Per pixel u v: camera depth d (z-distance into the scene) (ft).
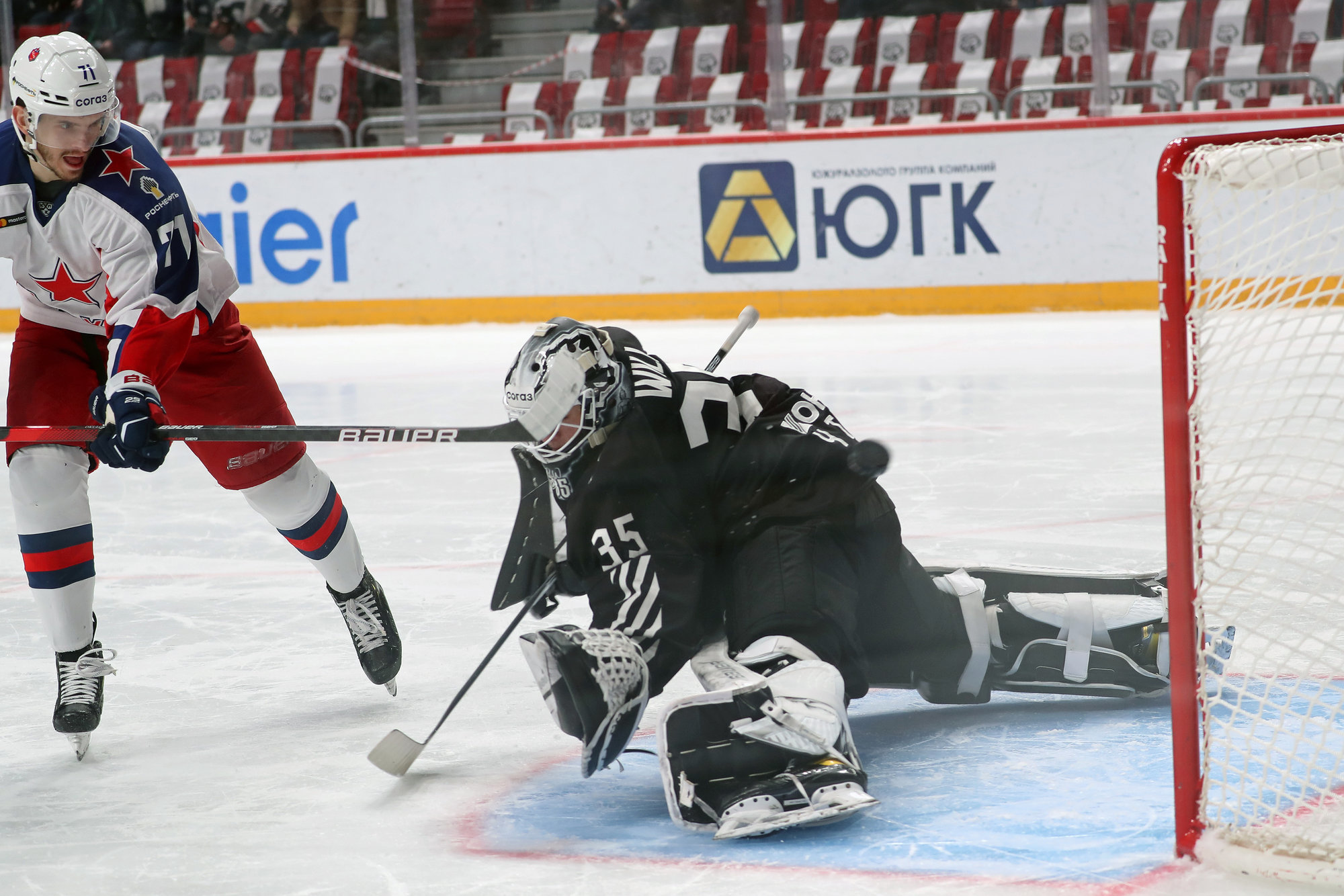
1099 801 17.38
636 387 18.08
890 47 100.78
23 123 20.02
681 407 18.34
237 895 15.53
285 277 98.37
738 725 16.42
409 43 97.86
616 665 16.72
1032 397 55.47
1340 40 92.89
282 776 19.61
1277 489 34.40
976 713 21.44
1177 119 86.79
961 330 82.38
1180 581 15.23
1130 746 19.52
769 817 16.02
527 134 104.53
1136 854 15.62
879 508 18.95
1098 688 21.01
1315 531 30.37
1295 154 14.74
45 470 21.11
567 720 17.13
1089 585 21.07
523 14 105.09
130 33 107.34
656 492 17.78
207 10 106.63
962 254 90.27
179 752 20.83
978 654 20.38
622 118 104.12
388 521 37.22
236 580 31.94
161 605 29.76
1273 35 93.91
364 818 17.87
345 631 27.43
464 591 29.94
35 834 17.69
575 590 19.26
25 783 19.74
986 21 99.14
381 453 48.03
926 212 90.27
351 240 97.25
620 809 17.92
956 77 99.25
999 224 89.56
